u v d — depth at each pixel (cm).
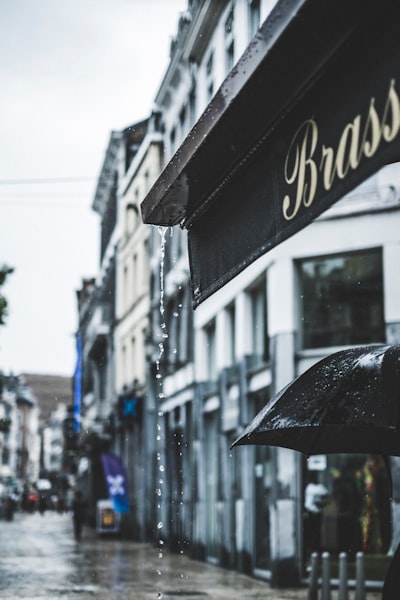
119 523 4078
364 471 1777
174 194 574
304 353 1852
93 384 5672
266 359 2147
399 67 366
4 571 2123
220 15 1770
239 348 2245
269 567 1972
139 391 4041
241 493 2180
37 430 18250
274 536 1827
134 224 4238
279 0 411
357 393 525
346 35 391
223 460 2384
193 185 559
